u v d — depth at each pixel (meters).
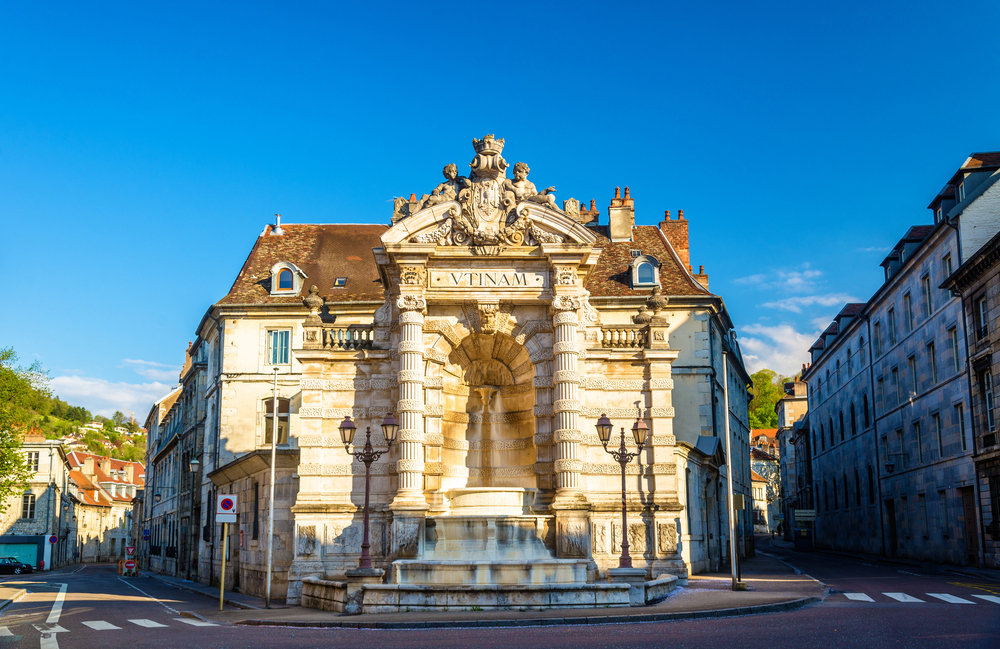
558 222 29.02
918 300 44.25
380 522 28.05
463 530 26.70
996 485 34.62
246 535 34.31
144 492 93.50
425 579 23.42
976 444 36.53
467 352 30.17
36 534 80.56
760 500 120.69
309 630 18.59
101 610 25.81
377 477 28.38
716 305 43.28
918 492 44.75
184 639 17.12
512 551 26.52
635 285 42.97
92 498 111.25
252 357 44.03
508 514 27.72
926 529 43.88
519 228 29.06
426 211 28.95
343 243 48.69
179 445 61.78
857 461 58.12
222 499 25.27
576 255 28.84
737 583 25.12
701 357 42.03
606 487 28.75
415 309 28.45
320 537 27.98
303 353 29.08
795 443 90.19
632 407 29.27
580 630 16.89
